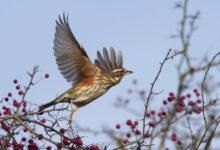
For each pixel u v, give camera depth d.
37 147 11.01
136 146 9.98
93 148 10.41
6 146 10.61
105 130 10.27
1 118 10.73
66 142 10.72
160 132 10.53
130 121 10.52
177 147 10.78
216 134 10.24
